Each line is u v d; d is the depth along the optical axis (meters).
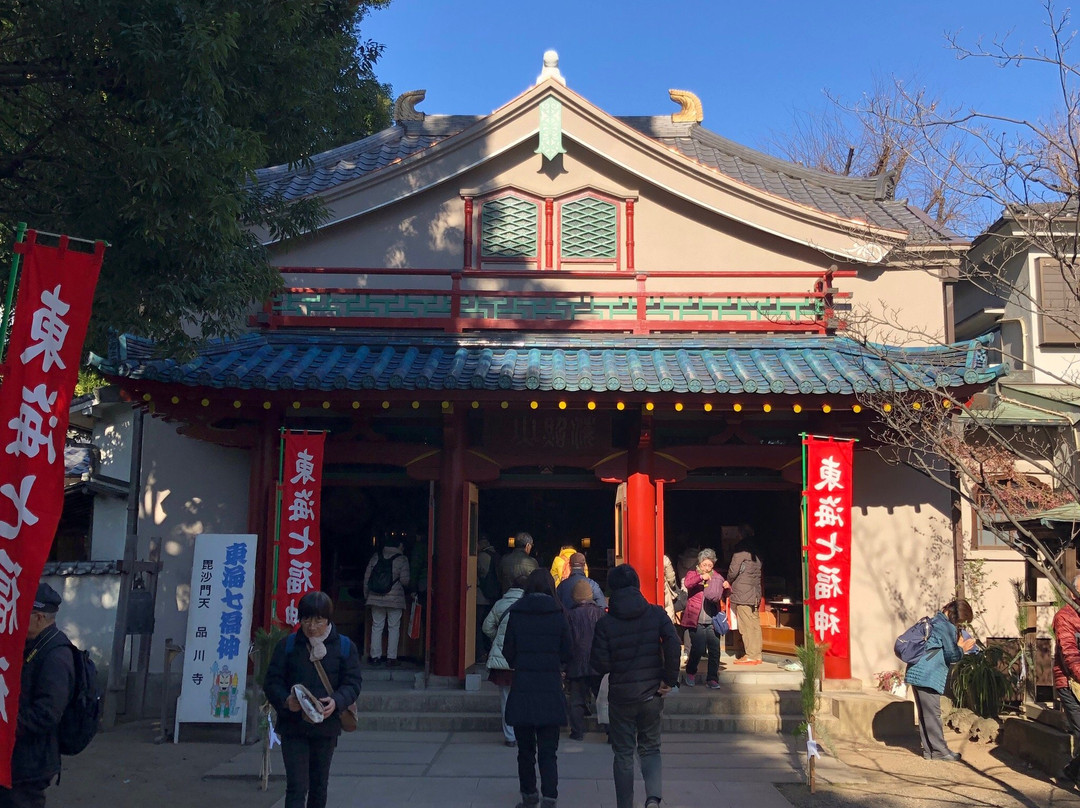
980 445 11.81
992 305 15.39
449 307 12.30
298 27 9.99
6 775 4.69
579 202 13.09
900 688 11.50
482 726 10.31
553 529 16.58
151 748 9.43
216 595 9.84
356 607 13.84
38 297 5.58
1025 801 7.72
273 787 8.04
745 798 7.67
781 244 12.98
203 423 11.48
